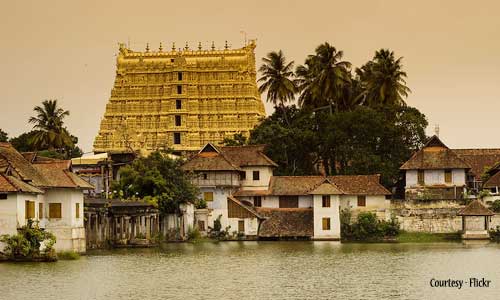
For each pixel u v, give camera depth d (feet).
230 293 305.12
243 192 578.25
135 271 357.61
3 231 362.53
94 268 360.89
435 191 568.41
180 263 389.39
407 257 417.08
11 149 399.24
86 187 410.93
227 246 495.41
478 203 532.73
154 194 527.81
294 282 329.93
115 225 473.67
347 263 391.24
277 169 625.00
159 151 596.70
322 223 551.59
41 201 394.11
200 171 565.12
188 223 543.39
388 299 292.81
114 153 603.67
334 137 610.24
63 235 398.42
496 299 292.40
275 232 556.92
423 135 624.18
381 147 613.11
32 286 310.65
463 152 635.25
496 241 522.06
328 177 574.56
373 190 559.38
